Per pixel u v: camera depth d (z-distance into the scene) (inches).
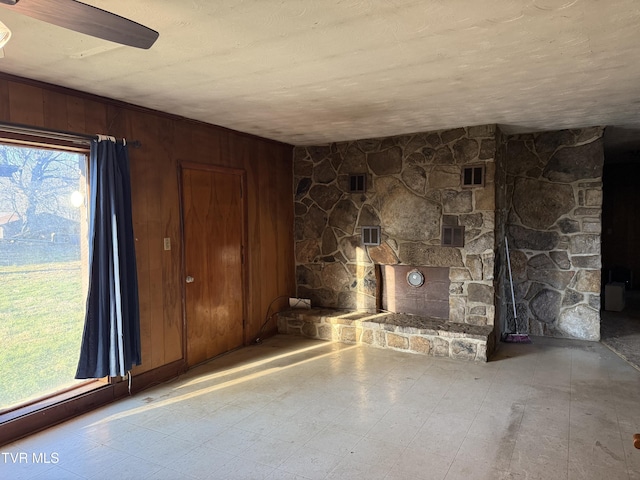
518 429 110.5
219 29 79.6
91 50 89.4
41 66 99.1
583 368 153.0
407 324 177.5
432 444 103.8
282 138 194.9
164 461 98.0
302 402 128.6
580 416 117.0
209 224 166.2
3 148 107.7
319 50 90.6
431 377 146.7
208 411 123.2
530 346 179.2
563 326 189.3
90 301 118.3
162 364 146.3
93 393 124.9
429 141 181.3
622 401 126.1
